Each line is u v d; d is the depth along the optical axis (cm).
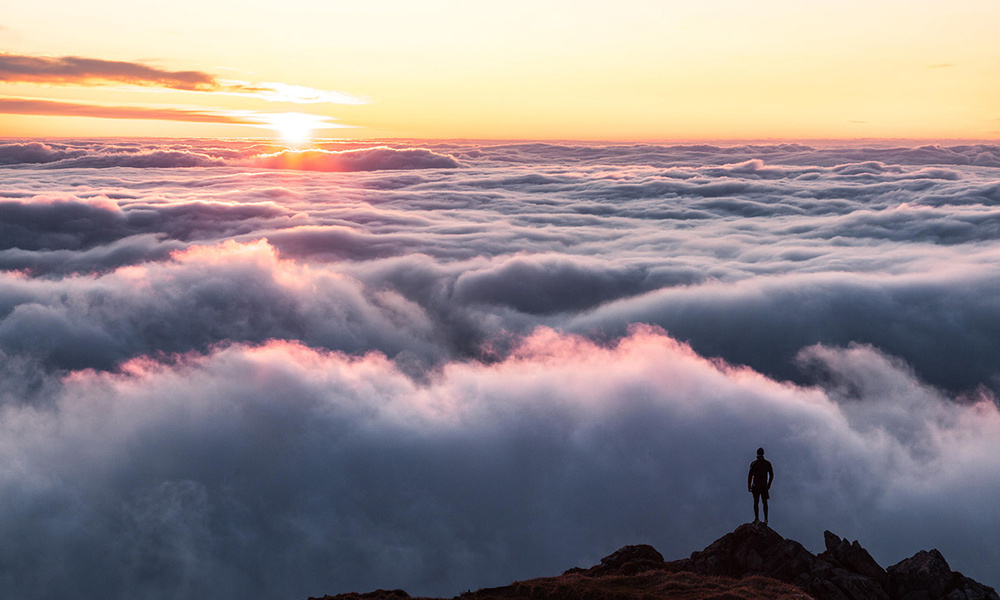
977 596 1811
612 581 1798
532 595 1802
